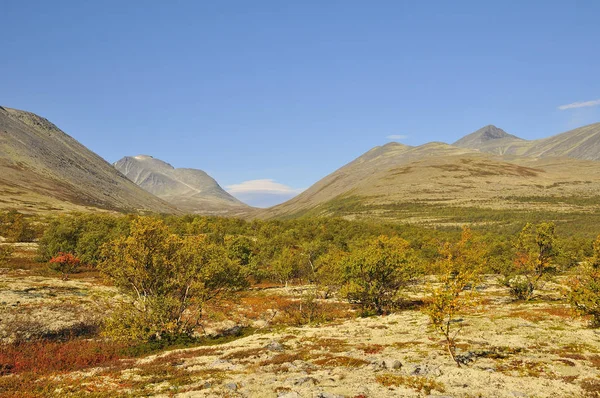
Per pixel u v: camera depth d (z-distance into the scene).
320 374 19.22
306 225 170.12
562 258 51.28
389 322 37.75
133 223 35.12
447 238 133.50
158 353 28.09
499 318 35.69
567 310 38.53
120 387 18.52
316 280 67.56
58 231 80.50
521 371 19.28
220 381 18.72
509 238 137.25
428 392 16.06
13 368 24.53
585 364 20.28
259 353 25.25
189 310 44.41
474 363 20.94
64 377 21.06
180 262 35.34
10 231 103.19
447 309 21.17
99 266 34.41
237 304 50.84
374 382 17.56
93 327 37.50
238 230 149.88
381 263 47.09
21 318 35.41
